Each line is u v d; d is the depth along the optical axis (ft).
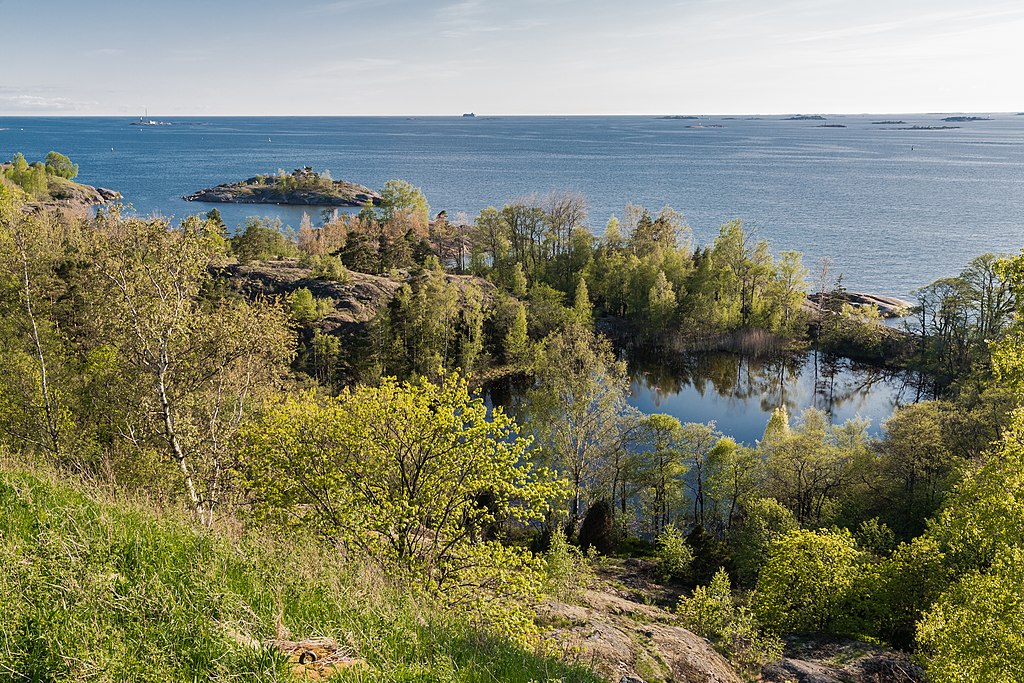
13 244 94.43
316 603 32.50
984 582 69.00
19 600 23.99
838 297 310.24
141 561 30.58
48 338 99.71
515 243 355.97
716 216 625.82
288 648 27.35
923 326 269.64
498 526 130.21
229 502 70.90
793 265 300.20
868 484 151.33
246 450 67.21
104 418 90.17
